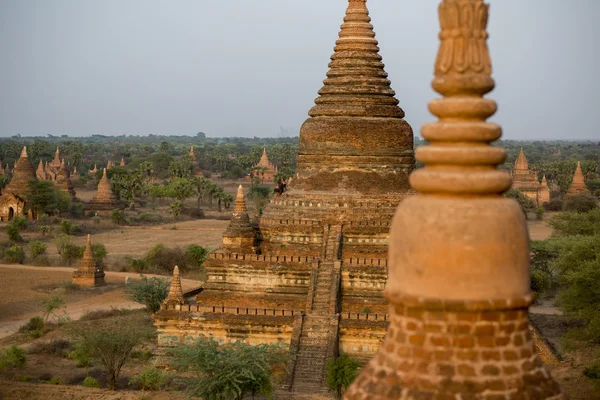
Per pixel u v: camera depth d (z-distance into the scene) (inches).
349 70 2657.5
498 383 483.8
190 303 2484.0
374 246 2529.5
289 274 2477.9
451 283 482.9
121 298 3491.6
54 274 3996.1
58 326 2965.1
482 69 501.7
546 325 2785.4
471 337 487.5
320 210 2581.2
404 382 491.8
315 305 2381.9
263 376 2018.9
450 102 499.8
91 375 2372.0
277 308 2428.6
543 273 3147.1
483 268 482.0
